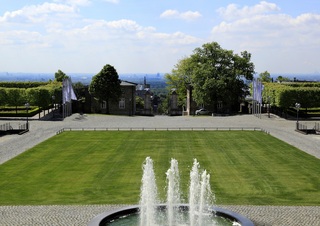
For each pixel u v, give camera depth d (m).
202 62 96.31
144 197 23.77
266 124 65.75
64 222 20.34
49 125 63.22
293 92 75.12
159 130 58.16
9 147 43.66
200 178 30.20
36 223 20.22
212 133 54.91
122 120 72.75
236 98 90.56
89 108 93.19
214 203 23.95
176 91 110.12
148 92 103.56
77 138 50.19
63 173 32.00
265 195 25.83
